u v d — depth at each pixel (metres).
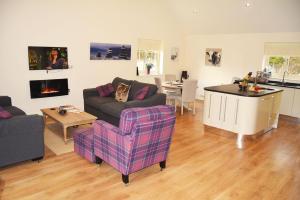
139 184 2.89
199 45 8.06
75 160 3.45
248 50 6.89
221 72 7.61
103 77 6.35
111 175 3.07
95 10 5.88
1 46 4.67
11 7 4.67
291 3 5.18
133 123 2.58
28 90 5.12
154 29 7.31
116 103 4.85
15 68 4.89
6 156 3.01
